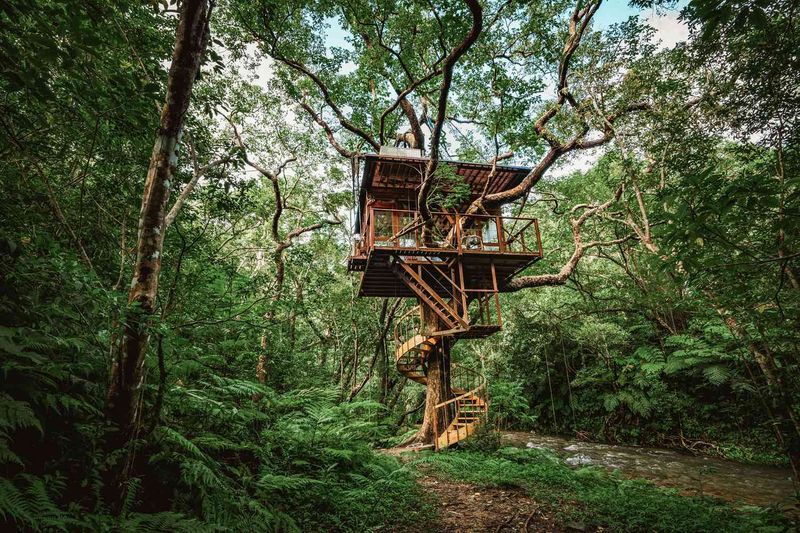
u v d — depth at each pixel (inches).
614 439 577.0
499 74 363.3
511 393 489.4
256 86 442.9
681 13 202.2
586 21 375.2
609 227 613.6
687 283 169.8
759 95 179.3
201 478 137.3
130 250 169.2
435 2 284.7
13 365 95.7
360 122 556.1
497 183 523.5
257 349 298.7
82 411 116.4
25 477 89.8
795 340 194.7
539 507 219.3
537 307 692.7
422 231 407.8
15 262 114.3
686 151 303.6
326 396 310.8
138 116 150.9
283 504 174.7
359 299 693.3
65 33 122.1
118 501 107.0
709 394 523.5
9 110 135.4
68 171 185.9
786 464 401.7
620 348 636.1
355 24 421.4
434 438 400.2
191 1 117.2
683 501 239.3
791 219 110.7
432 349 448.8
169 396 157.0
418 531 181.6
